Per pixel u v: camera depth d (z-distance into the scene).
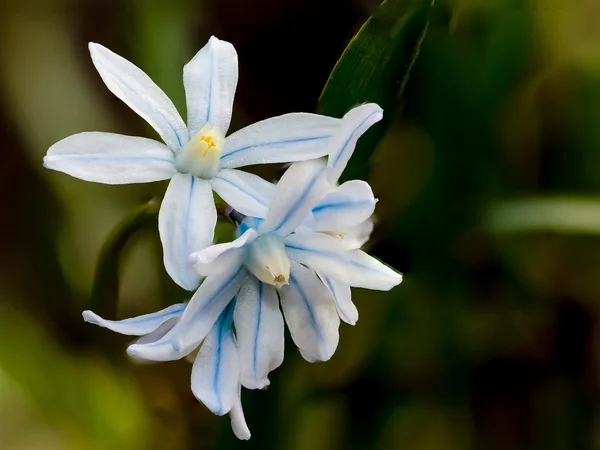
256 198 0.21
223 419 0.23
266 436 0.23
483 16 0.26
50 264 0.25
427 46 0.26
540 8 0.27
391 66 0.22
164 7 0.25
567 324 0.28
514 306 0.27
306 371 0.24
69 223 0.25
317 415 0.25
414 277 0.26
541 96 0.28
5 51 0.26
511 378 0.27
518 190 0.28
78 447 0.24
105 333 0.24
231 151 0.21
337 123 0.21
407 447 0.26
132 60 0.25
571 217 0.26
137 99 0.21
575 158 0.28
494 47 0.26
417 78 0.26
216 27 0.27
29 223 0.26
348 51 0.22
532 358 0.27
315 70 0.27
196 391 0.20
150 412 0.25
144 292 0.26
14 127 0.26
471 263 0.27
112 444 0.25
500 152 0.27
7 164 0.26
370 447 0.25
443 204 0.26
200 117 0.21
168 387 0.25
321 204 0.21
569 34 0.27
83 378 0.24
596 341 0.28
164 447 0.25
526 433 0.27
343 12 0.27
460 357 0.27
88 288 0.25
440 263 0.27
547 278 0.28
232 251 0.20
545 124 0.28
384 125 0.22
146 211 0.22
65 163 0.20
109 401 0.24
